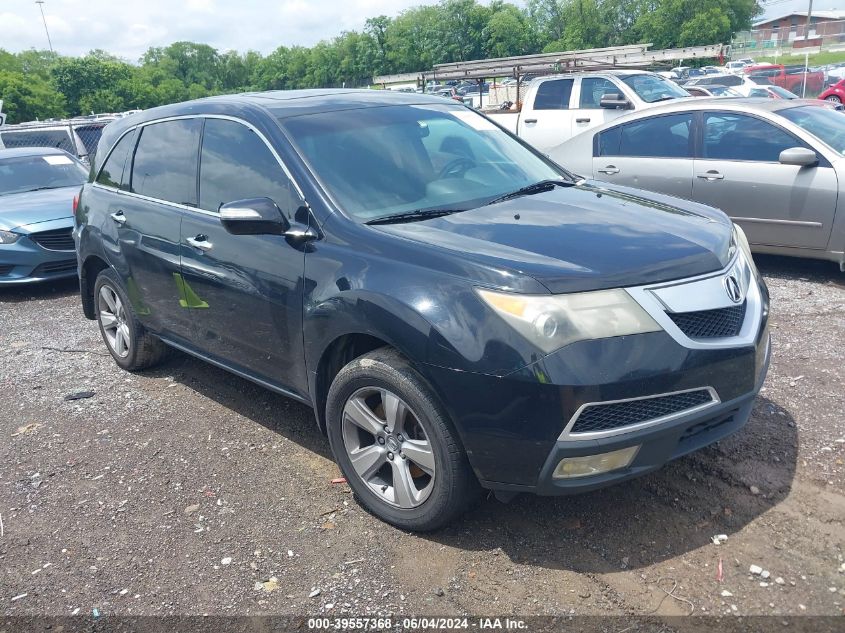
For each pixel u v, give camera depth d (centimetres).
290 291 358
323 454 411
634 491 350
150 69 12225
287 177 376
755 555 299
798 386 448
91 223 533
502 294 284
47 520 366
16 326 718
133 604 300
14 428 474
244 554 326
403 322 302
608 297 283
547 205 370
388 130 414
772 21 9669
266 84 12238
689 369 285
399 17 9962
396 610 284
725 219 376
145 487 389
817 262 730
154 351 539
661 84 1183
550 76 1270
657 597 280
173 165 457
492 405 284
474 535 326
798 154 649
